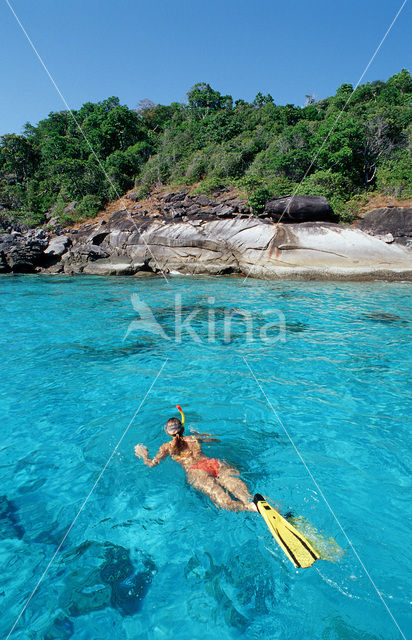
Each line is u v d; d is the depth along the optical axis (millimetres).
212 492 2916
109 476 3238
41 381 5387
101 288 14492
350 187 22016
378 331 7895
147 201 27844
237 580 2217
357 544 2453
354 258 16156
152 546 2482
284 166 24703
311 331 7992
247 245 17812
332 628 1910
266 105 39375
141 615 2014
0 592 2164
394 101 32562
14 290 13945
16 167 37625
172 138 39094
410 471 3289
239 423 4137
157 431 4008
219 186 25531
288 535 2439
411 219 17156
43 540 2547
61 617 2008
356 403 4625
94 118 39438
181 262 19328
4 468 3373
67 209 29516
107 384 5277
